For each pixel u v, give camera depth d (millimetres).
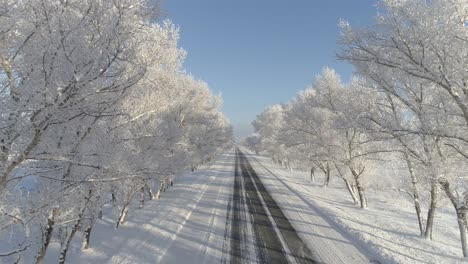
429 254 10312
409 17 8094
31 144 4465
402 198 23906
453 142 9633
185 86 22641
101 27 4566
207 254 9547
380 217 16859
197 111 26062
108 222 14273
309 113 23375
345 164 19484
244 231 12203
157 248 9883
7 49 4668
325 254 9852
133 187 12898
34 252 9195
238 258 9289
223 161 58031
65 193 6168
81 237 11828
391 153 16328
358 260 9398
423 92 10562
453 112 8648
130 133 9789
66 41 4297
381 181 23734
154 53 6707
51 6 4375
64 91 4312
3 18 4438
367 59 9086
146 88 6941
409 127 10258
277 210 16406
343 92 18328
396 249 10531
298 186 27453
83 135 6156
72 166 6316
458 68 7715
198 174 34688
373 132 11039
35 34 4543
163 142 13195
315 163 29625
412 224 15922
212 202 18375
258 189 24016
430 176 10609
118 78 4980
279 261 9156
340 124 13016
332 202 20812
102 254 9695
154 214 15203
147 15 5262
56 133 5355
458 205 10453
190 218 14297
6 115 4281
